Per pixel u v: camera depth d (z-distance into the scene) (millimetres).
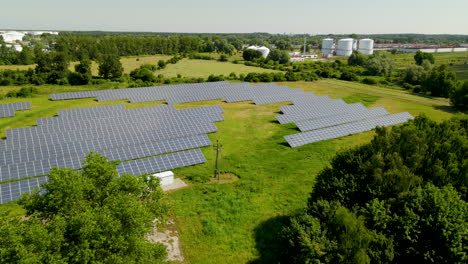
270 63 171250
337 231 26297
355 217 26109
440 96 108062
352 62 181625
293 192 41906
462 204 27234
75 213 20578
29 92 91938
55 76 113812
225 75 137875
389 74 150250
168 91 95125
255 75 127188
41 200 22172
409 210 27688
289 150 56406
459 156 37250
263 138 62219
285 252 29016
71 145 50750
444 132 43781
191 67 160250
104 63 122500
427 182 31844
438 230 26219
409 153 35969
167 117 67125
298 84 123938
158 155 51250
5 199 36500
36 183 39031
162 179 42094
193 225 34719
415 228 26969
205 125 64438
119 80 119312
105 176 24656
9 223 19266
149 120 64312
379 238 25906
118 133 57531
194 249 31266
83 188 22203
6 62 158500
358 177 32781
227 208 37781
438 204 27109
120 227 19844
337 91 112000
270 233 33719
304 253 25828
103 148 51969
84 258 17891
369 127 69500
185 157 49094
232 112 79438
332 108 81812
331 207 29797
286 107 76375
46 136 54625
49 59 118062
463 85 89750
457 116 55938
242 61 189625
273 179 45375
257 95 96500
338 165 35750
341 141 61812
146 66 141875
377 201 28234
